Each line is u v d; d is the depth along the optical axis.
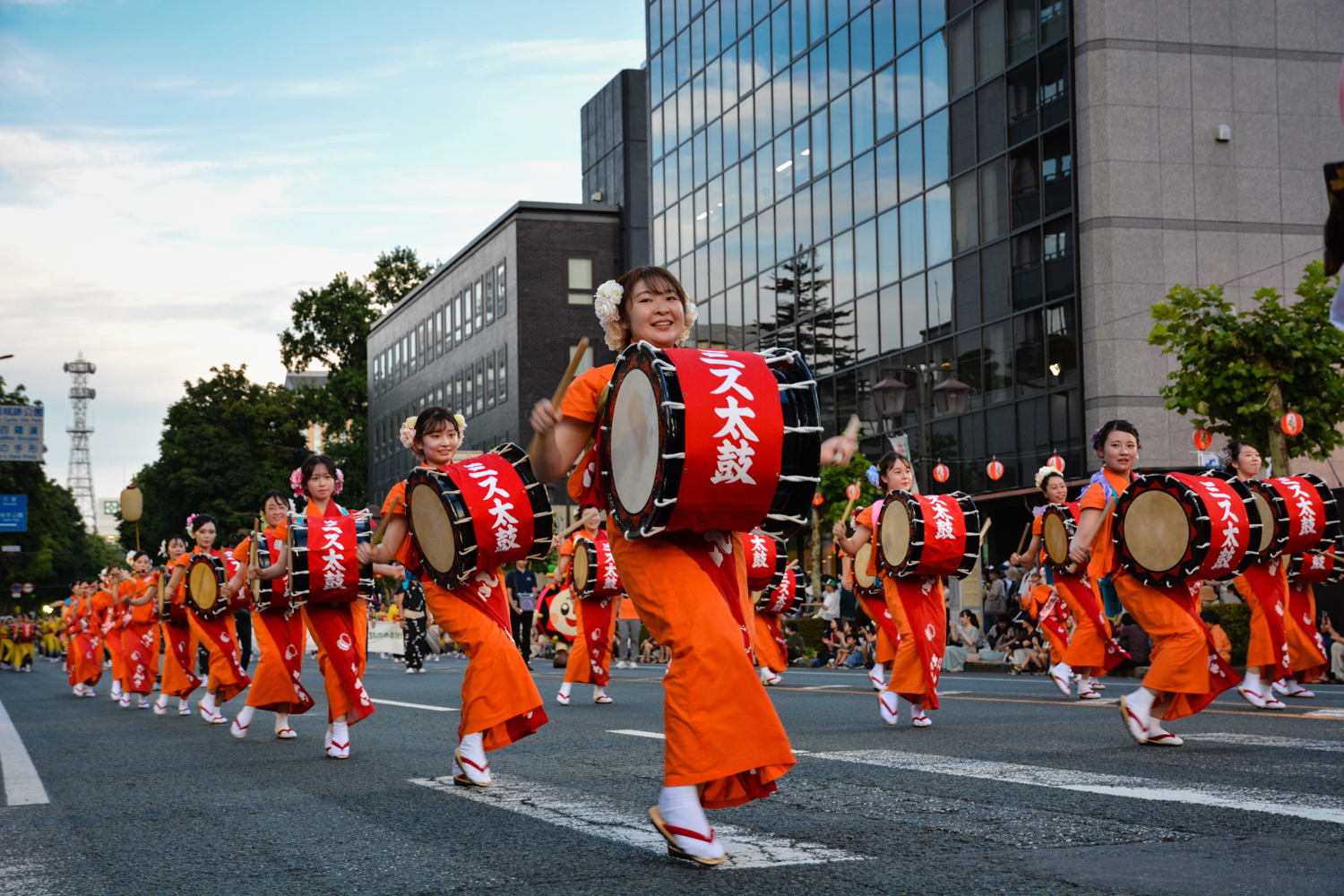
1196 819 4.37
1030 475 24.84
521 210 49.19
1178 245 23.84
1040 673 16.22
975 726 8.17
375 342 69.06
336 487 7.59
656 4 41.28
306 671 20.73
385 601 35.19
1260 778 5.33
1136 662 15.26
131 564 15.26
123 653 14.90
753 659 3.87
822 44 31.83
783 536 3.90
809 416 3.75
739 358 3.78
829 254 31.64
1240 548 6.62
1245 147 24.33
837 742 7.35
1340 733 6.99
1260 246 24.23
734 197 36.38
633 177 50.53
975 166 26.39
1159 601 6.72
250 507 65.81
